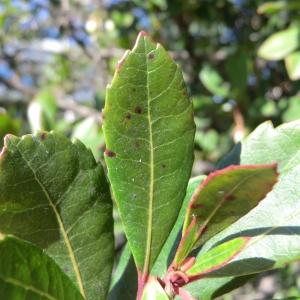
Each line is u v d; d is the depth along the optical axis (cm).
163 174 10
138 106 10
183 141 10
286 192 11
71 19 47
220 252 9
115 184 10
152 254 10
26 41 54
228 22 42
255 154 12
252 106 30
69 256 10
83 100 58
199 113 33
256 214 11
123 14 43
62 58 55
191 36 41
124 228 10
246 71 29
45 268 8
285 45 29
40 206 10
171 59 10
